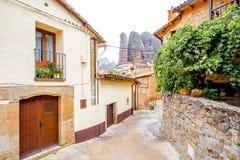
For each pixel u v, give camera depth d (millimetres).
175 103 5512
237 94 4676
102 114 8266
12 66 4328
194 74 4730
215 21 4129
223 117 2598
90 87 7258
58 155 5207
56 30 5797
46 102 5434
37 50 5449
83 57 6703
